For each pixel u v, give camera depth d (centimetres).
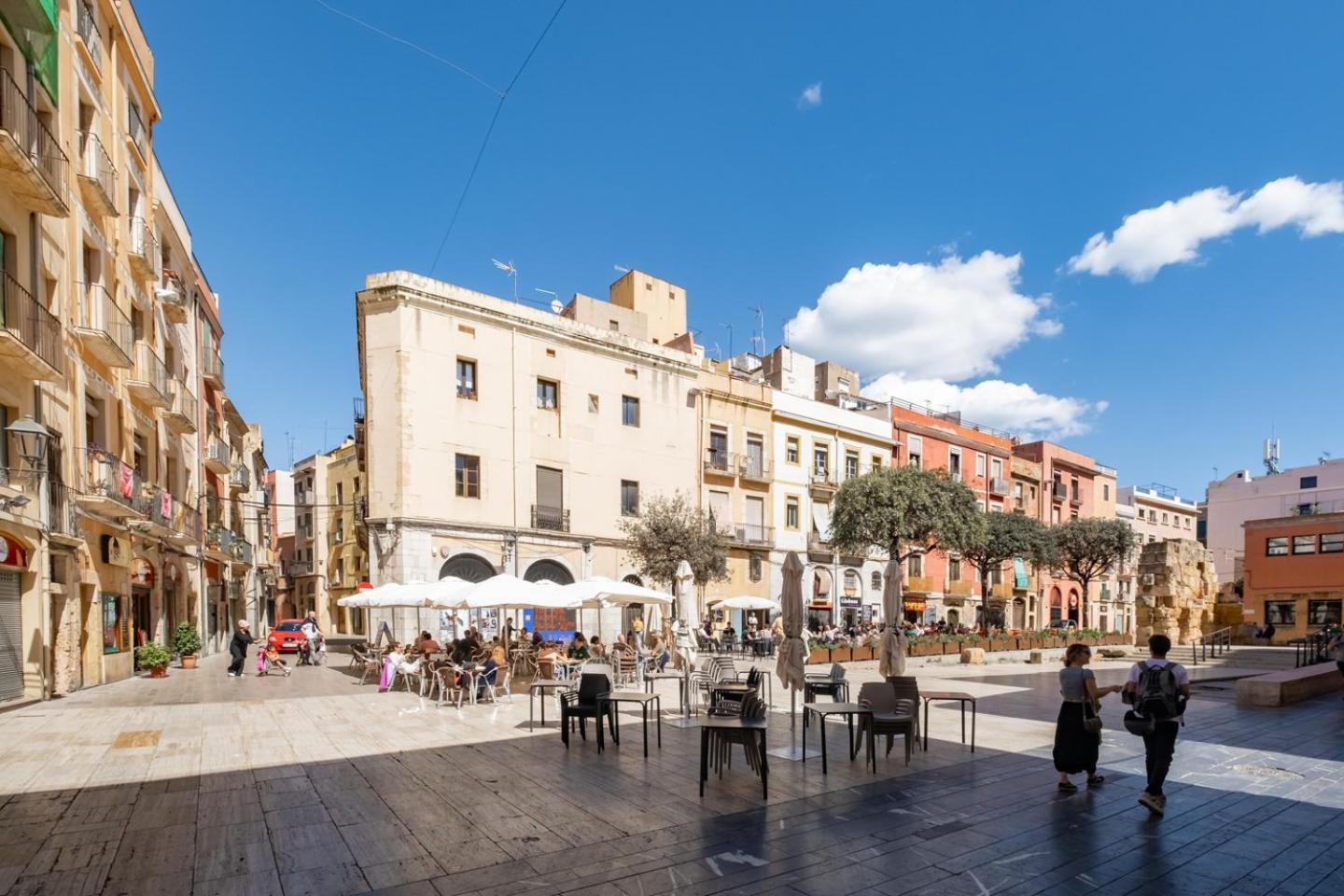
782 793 705
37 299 1416
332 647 3488
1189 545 3177
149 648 1883
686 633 1215
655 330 4006
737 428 3553
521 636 2195
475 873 506
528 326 2833
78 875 502
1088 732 710
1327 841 574
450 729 1064
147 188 2198
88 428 1745
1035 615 4856
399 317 2533
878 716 839
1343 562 3531
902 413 4322
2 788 727
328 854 541
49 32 1413
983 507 4619
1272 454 5841
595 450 3016
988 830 598
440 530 2538
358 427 2989
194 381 2816
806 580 3738
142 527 1956
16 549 1280
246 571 3844
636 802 675
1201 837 581
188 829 598
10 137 1224
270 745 942
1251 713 1250
